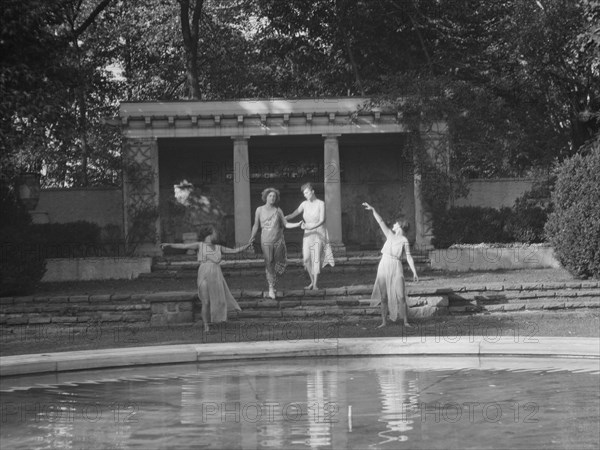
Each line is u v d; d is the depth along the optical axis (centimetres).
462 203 3303
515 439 784
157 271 2716
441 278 2406
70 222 2988
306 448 762
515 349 1342
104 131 3788
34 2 2508
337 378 1148
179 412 934
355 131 3178
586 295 2075
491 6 3906
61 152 3027
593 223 2250
